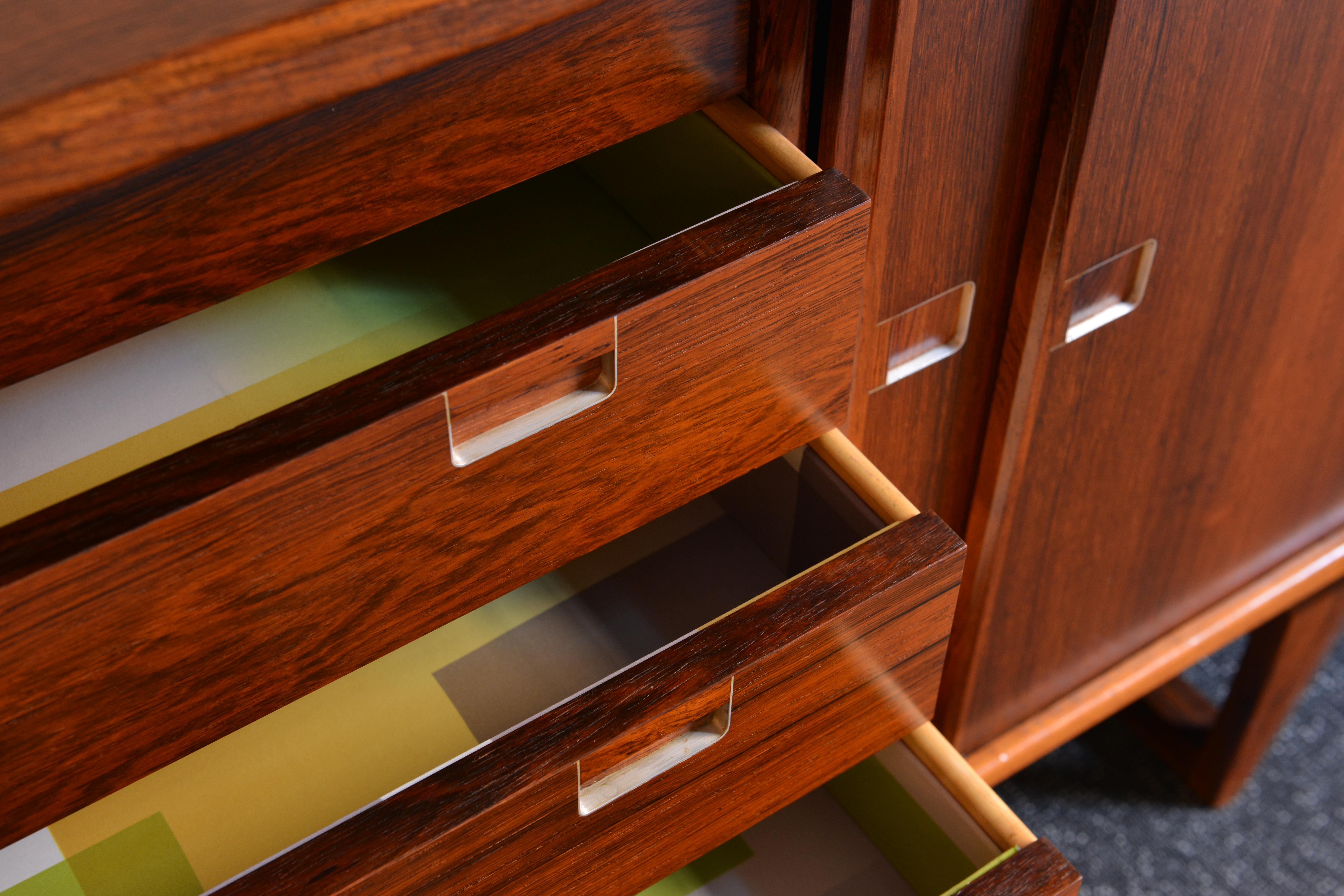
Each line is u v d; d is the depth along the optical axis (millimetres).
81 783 533
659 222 804
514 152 623
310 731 729
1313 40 769
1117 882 1403
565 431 565
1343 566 1239
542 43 588
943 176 750
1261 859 1412
